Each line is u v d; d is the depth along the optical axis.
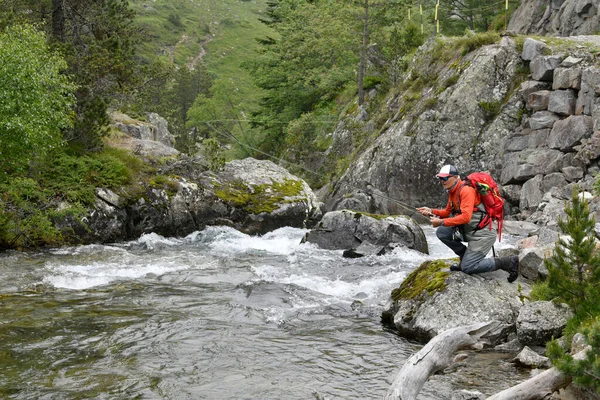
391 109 28.39
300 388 5.89
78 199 14.72
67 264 11.98
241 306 8.93
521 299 7.40
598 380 4.44
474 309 7.27
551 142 20.42
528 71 23.16
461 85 23.77
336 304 9.12
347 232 14.17
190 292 9.87
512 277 7.70
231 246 14.89
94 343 7.17
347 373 6.32
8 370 6.24
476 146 22.92
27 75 12.77
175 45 118.88
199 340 7.37
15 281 10.36
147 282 10.62
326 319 8.41
